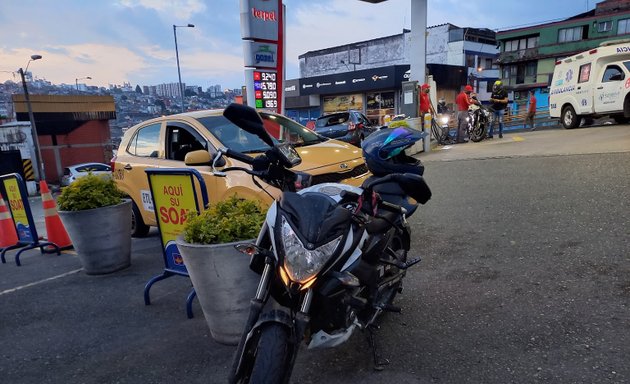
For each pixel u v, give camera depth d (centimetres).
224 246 310
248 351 227
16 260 627
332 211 229
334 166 483
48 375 315
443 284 394
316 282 225
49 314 426
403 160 376
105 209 519
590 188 614
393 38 4475
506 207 589
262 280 241
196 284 327
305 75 5306
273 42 959
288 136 590
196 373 301
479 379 262
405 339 315
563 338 291
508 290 366
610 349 273
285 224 221
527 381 255
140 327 381
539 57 4650
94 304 442
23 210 659
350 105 3912
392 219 304
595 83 1430
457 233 518
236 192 466
